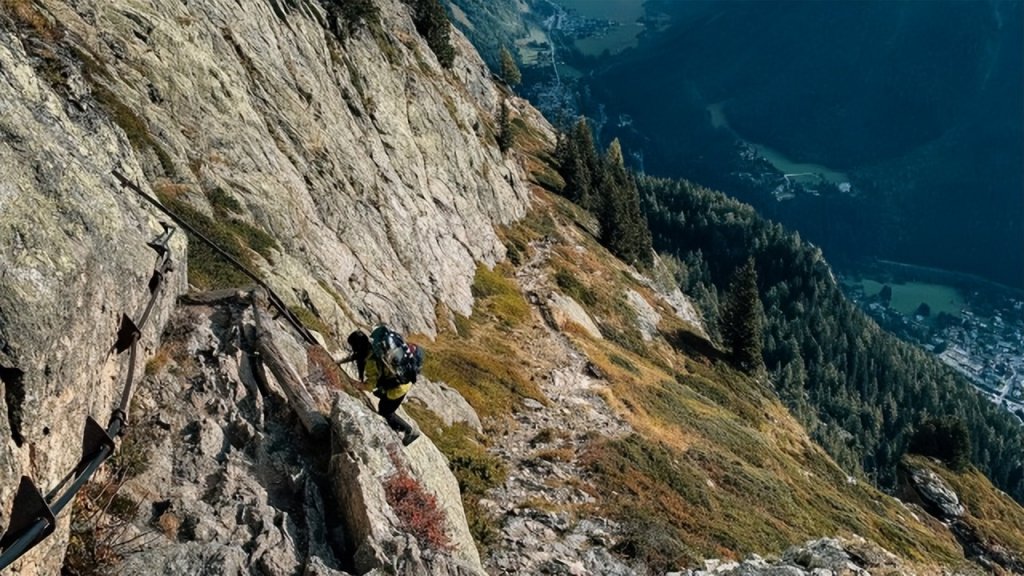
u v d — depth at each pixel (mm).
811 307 180875
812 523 33531
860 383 167625
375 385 12641
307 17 43406
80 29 20703
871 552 25781
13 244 6871
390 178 43688
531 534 19531
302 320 19797
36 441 6824
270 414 11820
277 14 39281
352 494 10750
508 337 44844
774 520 30312
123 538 8281
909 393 168125
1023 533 64625
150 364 10719
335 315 23734
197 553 8359
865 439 144375
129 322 9367
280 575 8953
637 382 46375
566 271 68938
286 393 12180
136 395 10125
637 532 21359
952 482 69625
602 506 22938
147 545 8375
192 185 21547
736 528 26078
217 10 31000
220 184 23344
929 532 56625
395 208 41719
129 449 9281
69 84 13047
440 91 74312
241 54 31375
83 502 8273
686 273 172750
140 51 22812
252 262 20578
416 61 73750
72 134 10195
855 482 57625
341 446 11539
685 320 95312
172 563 8125
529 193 93688
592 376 43000
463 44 144625
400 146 50125
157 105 22531
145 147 20281
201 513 9172
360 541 10320
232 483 9938
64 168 8492
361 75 49438
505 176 82688
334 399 12539
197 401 10812
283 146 30953
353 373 19641
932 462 72875
